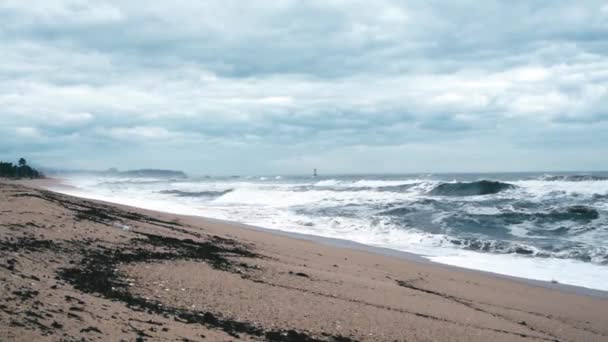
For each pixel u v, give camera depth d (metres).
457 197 33.28
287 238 17.12
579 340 7.88
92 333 4.44
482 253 16.86
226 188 52.53
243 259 10.74
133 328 4.92
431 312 8.18
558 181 39.78
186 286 7.36
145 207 29.70
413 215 25.38
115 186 64.69
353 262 13.21
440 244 18.47
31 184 51.50
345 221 23.66
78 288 6.18
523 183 38.72
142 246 10.12
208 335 5.23
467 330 7.27
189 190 50.62
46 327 4.32
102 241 9.76
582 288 12.27
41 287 5.70
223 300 6.94
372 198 33.00
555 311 9.93
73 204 16.22
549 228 21.98
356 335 6.28
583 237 20.00
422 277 12.09
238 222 23.22
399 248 17.44
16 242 8.08
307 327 6.31
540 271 14.20
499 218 23.97
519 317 9.02
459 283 11.84
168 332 5.03
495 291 11.30
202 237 13.82
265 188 48.94
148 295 6.61
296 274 9.77
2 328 4.04
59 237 9.21
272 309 6.85
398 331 6.69
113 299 6.04
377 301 8.38
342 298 8.20
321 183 61.66
